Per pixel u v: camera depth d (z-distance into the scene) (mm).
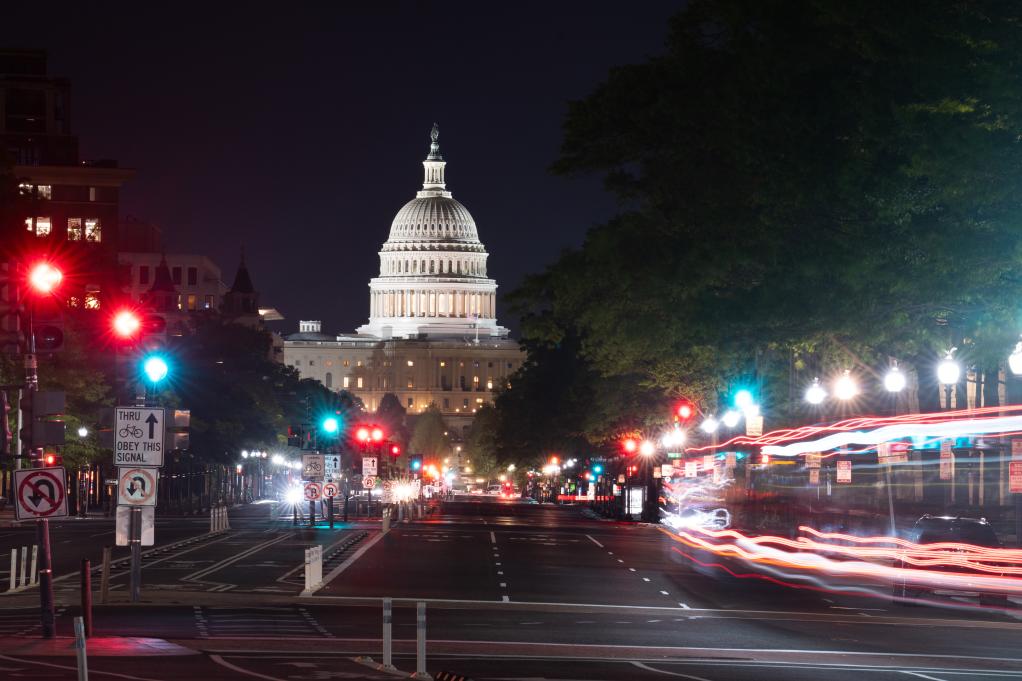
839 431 69250
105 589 40219
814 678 26469
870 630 35938
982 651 31703
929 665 28859
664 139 47594
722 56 45688
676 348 54031
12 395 81812
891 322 36688
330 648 30438
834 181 34562
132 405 42188
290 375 191000
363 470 108500
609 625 36281
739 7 39281
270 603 40719
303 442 87812
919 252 33219
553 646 31438
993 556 43000
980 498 65250
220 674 25438
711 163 44719
